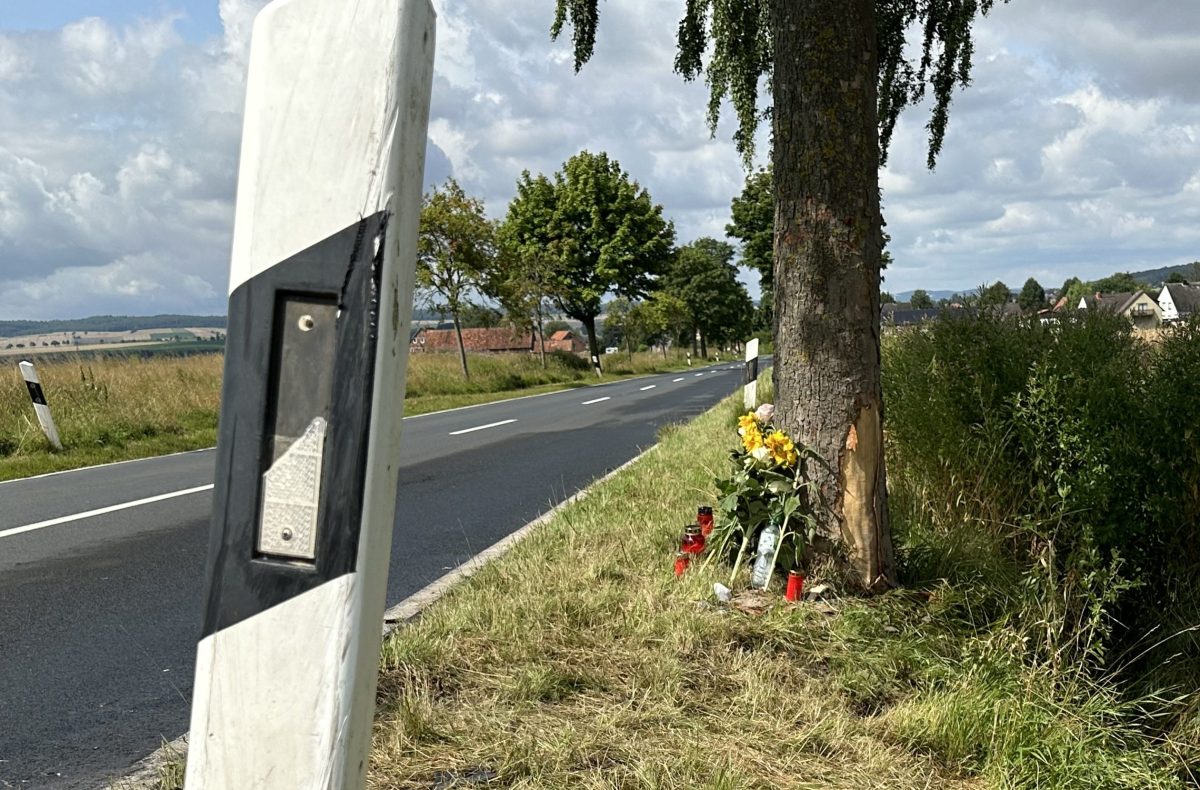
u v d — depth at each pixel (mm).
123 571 5875
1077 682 4117
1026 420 5125
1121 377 5355
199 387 16844
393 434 1100
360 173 1063
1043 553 4785
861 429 4699
